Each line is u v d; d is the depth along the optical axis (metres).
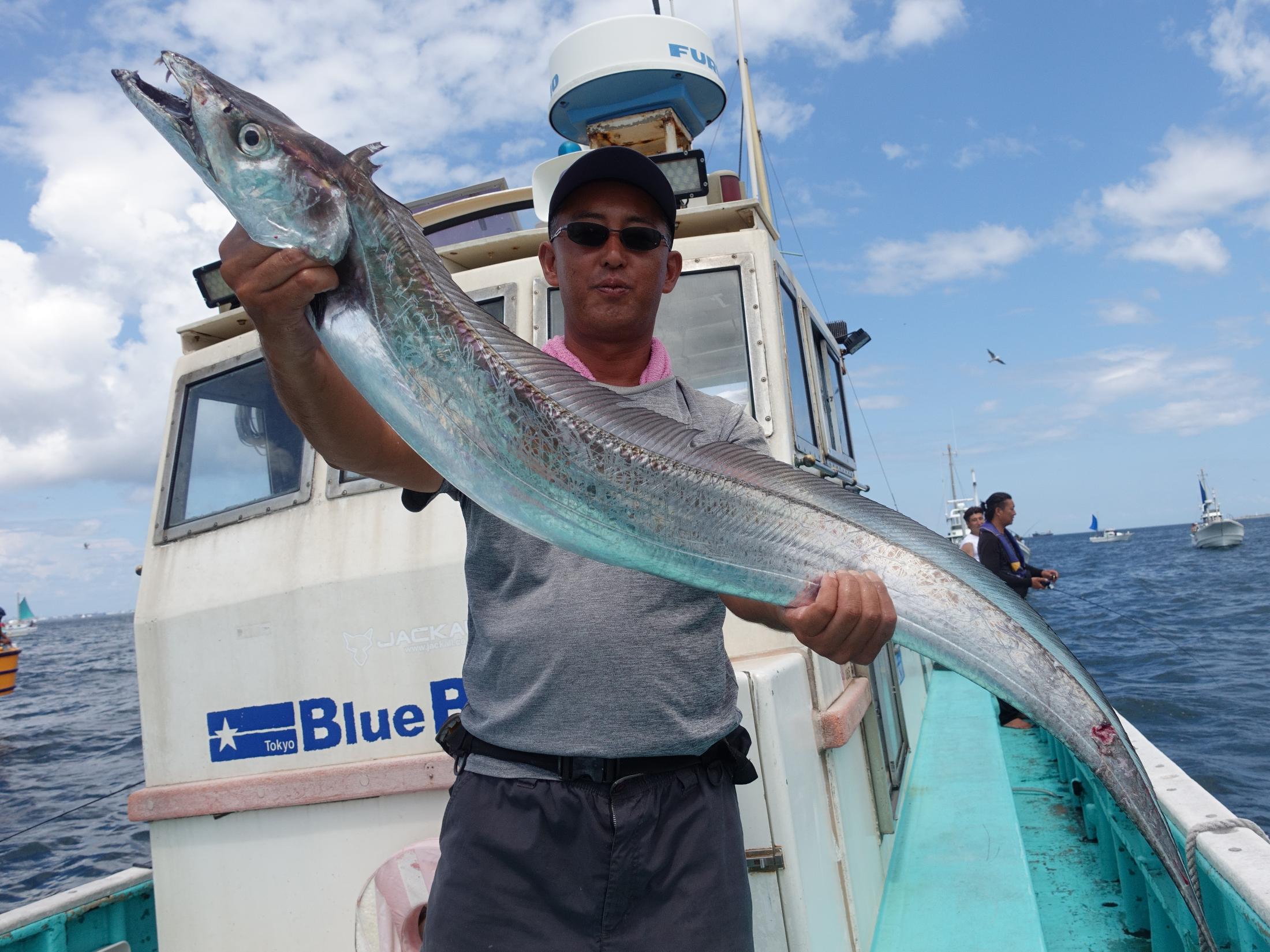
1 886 9.05
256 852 3.06
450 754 2.16
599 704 1.93
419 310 1.74
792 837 2.41
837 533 2.01
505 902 1.92
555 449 1.80
